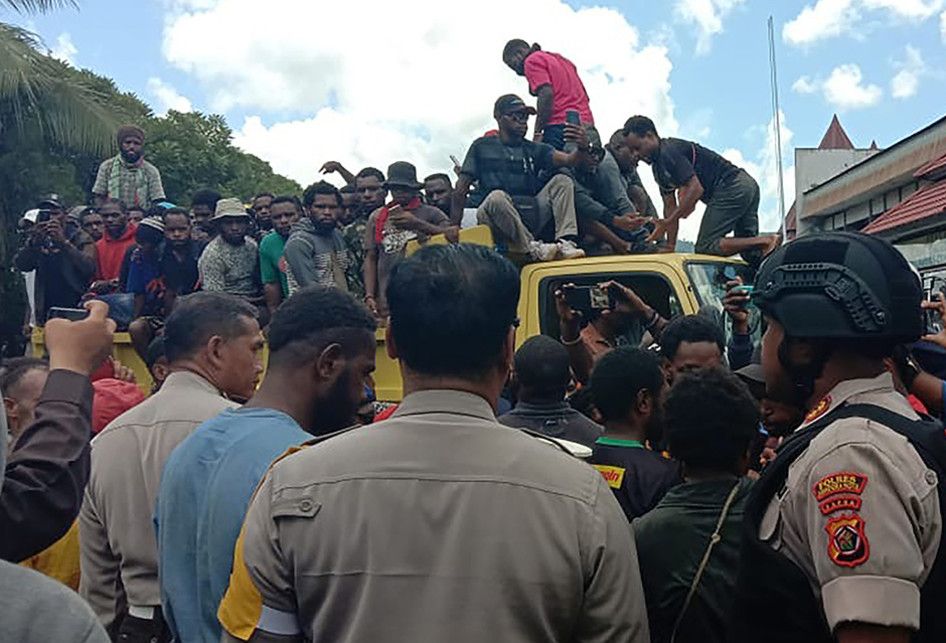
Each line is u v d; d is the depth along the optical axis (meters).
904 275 1.79
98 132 14.88
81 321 2.11
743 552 1.72
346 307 2.56
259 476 2.31
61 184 15.07
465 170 6.71
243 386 3.14
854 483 1.58
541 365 3.65
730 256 6.68
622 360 3.29
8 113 14.32
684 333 3.80
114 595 3.08
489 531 1.70
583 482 1.79
